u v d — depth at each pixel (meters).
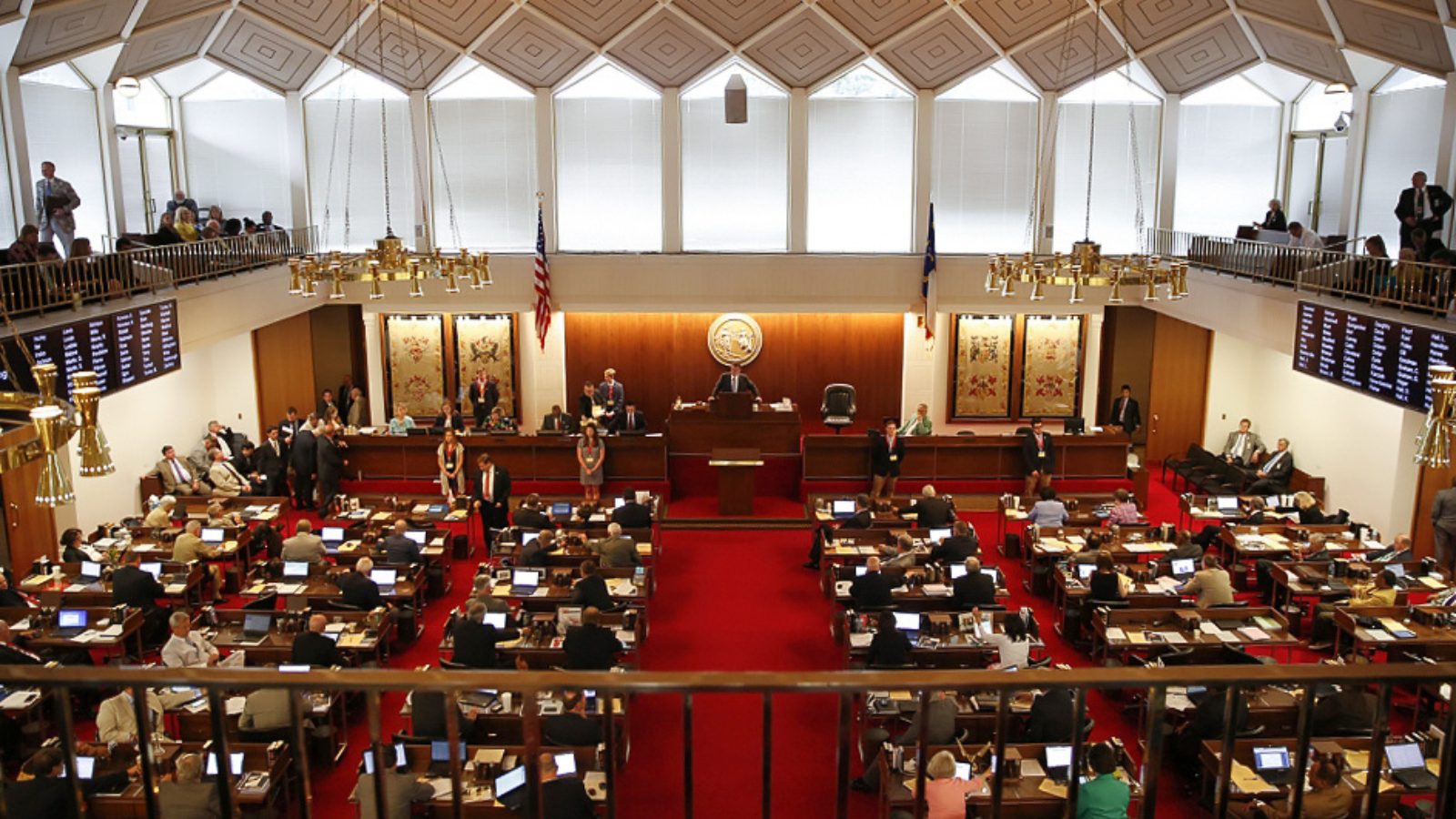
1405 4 14.69
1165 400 22.41
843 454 19.16
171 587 13.41
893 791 8.73
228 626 11.99
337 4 18.34
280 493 19.16
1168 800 9.98
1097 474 19.42
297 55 20.00
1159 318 22.03
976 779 8.77
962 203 21.66
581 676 2.56
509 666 11.18
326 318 23.14
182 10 17.14
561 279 21.72
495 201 21.77
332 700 10.42
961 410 23.41
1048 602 15.21
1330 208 20.28
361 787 8.18
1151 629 12.03
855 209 21.62
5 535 13.77
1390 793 8.45
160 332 14.95
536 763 2.61
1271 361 20.70
